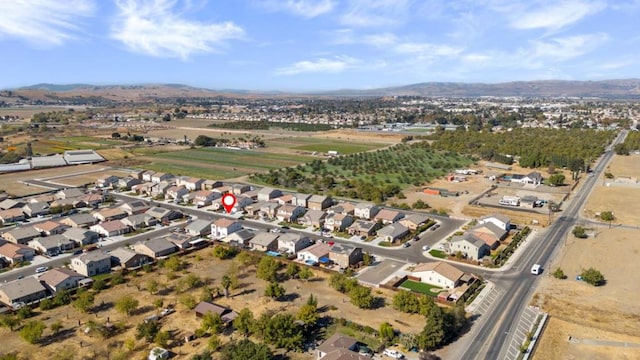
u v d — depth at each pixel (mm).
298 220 125125
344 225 118062
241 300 78125
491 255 99188
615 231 114750
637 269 90812
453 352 62062
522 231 113000
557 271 87375
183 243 103312
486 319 71375
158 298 79062
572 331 67500
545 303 76562
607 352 62031
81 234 107625
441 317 64125
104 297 79625
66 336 66375
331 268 92688
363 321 70812
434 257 99000
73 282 83562
